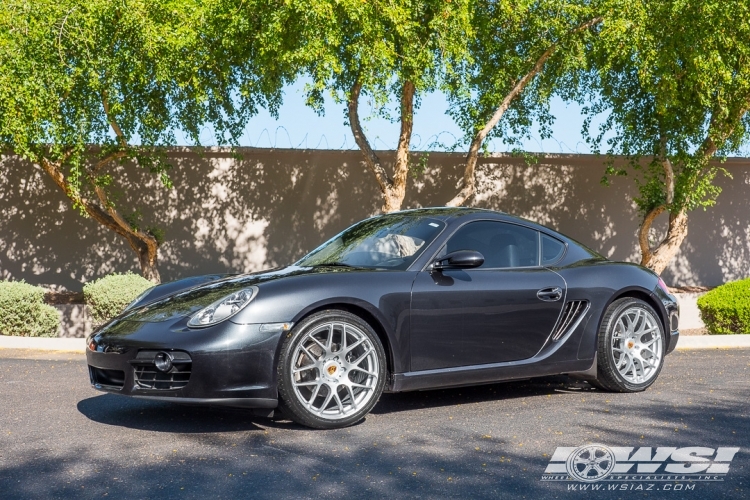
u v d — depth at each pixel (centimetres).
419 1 963
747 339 840
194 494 324
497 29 1150
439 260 477
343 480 343
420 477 348
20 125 914
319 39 898
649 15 1015
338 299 436
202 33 1008
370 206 1353
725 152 1226
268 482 340
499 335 492
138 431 431
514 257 522
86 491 328
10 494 324
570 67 1105
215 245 1315
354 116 1137
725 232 1476
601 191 1430
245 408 425
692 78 1026
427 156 1266
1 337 819
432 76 970
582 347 527
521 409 491
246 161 1322
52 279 1285
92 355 445
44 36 918
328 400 432
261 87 1105
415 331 460
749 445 404
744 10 980
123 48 986
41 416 469
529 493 328
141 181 1295
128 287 909
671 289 1402
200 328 415
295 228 1336
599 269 548
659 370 562
